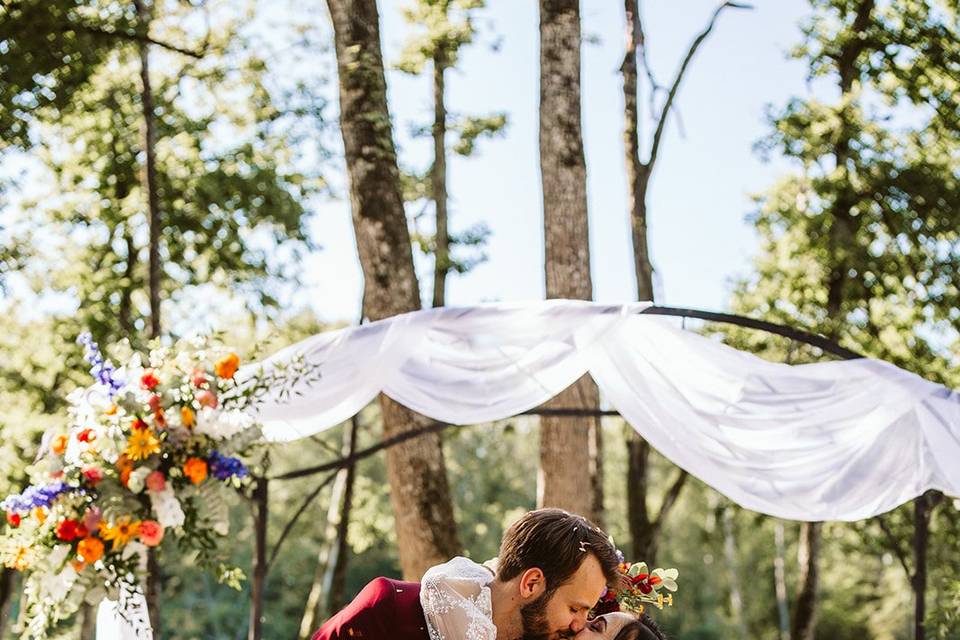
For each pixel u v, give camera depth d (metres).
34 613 3.49
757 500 6.20
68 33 10.00
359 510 17.36
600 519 10.16
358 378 5.88
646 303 6.20
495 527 29.64
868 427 6.30
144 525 3.37
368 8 8.75
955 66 12.82
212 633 29.44
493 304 6.20
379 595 2.94
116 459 3.40
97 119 13.70
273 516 27.50
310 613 13.42
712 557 31.80
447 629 2.83
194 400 3.52
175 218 13.84
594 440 10.27
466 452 30.25
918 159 13.36
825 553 29.47
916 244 13.20
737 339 13.96
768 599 31.75
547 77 8.65
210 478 3.49
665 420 6.23
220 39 13.48
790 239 13.80
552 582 2.83
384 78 8.64
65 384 14.05
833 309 13.64
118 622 4.63
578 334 6.11
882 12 13.22
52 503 3.38
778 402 6.25
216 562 3.50
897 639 28.19
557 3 8.72
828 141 13.30
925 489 6.29
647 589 3.50
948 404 6.32
